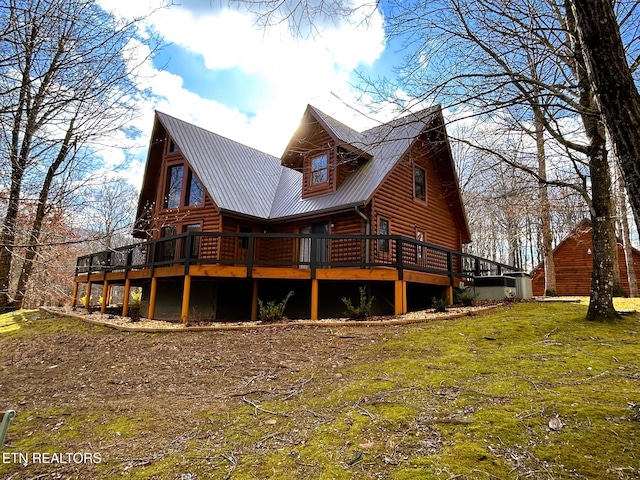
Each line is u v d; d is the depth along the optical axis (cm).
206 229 1327
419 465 254
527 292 1194
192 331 816
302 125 1335
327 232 1255
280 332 768
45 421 416
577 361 465
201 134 1581
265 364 575
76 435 371
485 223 2588
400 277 916
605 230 686
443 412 334
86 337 875
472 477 235
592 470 232
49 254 481
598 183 686
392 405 362
